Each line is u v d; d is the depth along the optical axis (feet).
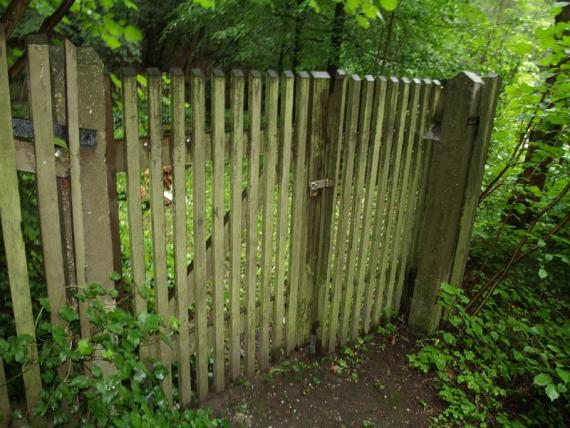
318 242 8.63
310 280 8.80
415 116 9.02
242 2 19.56
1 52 4.44
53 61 4.75
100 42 20.90
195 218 6.55
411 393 8.66
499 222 13.02
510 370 9.29
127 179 5.73
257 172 7.09
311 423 7.71
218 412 7.57
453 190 9.20
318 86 7.44
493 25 19.83
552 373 7.69
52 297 5.44
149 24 30.68
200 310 7.13
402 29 18.57
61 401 5.94
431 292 9.90
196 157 6.25
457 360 9.61
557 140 9.33
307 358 9.16
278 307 8.39
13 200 4.92
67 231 5.39
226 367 8.67
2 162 4.74
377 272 9.94
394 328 10.46
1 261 6.12
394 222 9.72
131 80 5.37
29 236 6.38
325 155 8.04
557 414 8.36
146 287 6.17
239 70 6.45
